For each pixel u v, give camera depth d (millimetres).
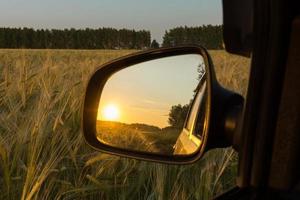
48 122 5105
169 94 1821
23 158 4289
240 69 9414
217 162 3871
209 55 1328
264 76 883
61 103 6480
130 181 4148
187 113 1878
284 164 902
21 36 107000
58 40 107500
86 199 3852
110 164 4008
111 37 107375
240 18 934
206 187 3445
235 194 1278
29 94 7578
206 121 1216
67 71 12250
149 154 1626
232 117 1148
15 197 3768
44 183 3846
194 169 3965
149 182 4020
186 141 1790
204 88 1602
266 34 867
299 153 904
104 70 1788
